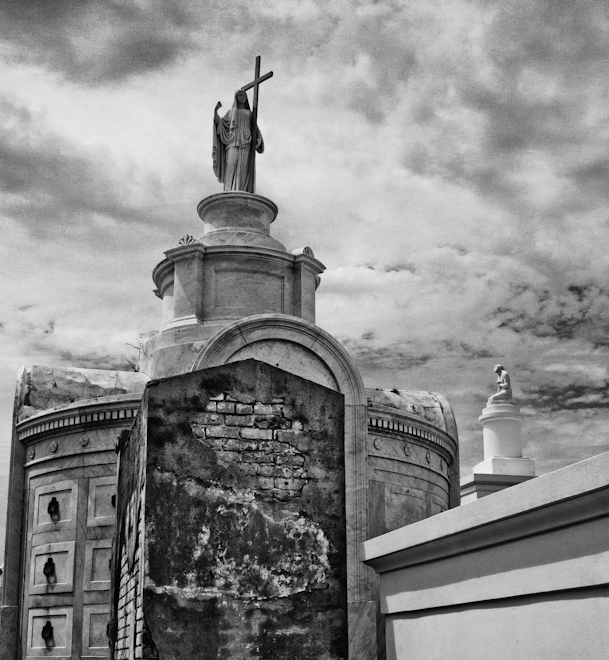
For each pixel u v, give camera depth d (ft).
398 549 32.83
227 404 33.91
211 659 31.65
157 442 32.86
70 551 58.54
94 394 63.67
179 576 32.04
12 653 59.62
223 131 71.72
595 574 22.84
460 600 29.12
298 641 32.60
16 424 62.69
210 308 65.26
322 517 33.86
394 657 34.09
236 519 33.04
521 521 25.63
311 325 54.24
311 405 34.76
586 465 22.79
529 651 25.41
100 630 56.75
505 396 79.41
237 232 67.97
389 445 61.21
